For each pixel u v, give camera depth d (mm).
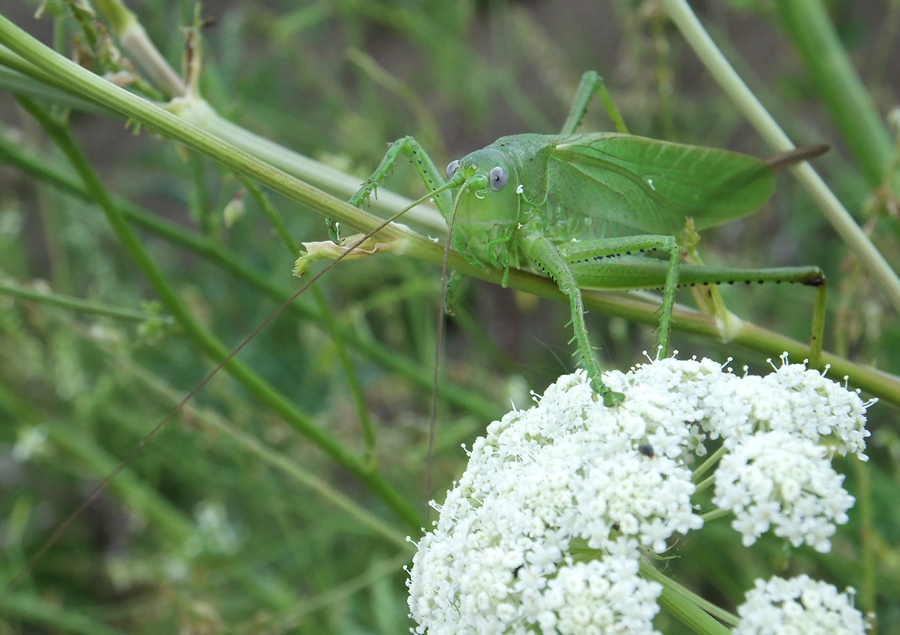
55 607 221
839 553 200
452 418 263
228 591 256
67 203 270
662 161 158
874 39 338
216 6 397
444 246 140
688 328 151
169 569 228
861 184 257
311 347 248
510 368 209
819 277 146
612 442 120
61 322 203
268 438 222
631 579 114
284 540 228
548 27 396
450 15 311
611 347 273
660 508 116
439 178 152
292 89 364
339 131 282
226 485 236
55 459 238
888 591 195
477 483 125
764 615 112
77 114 431
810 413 121
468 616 117
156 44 257
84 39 155
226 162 131
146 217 189
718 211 162
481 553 119
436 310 246
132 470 245
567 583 114
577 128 166
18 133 208
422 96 395
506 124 373
